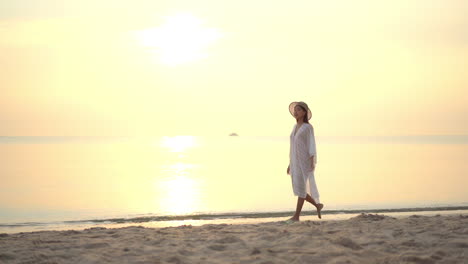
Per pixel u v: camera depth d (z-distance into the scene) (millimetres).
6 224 10625
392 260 4172
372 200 14688
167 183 21000
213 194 16906
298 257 4297
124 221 10773
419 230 5629
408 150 63406
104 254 4523
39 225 10406
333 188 18219
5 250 4758
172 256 4352
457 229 5625
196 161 40219
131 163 36938
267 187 19219
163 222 10359
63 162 37750
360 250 4586
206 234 5855
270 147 86438
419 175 23781
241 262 4215
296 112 7168
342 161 37094
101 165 34062
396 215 10734
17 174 25516
